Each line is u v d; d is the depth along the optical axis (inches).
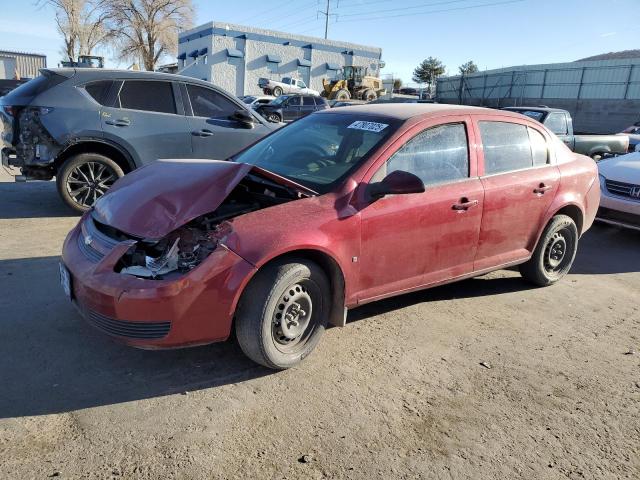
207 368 134.5
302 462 103.5
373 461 105.0
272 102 1021.8
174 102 279.3
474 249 170.6
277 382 130.1
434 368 141.7
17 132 253.1
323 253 133.0
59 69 261.7
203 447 106.0
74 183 262.2
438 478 102.0
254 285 124.4
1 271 186.9
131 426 110.8
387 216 144.1
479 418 121.2
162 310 116.6
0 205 282.5
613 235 313.4
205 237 124.6
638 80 1140.5
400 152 151.1
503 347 156.5
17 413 112.4
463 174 165.6
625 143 528.4
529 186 181.9
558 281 217.2
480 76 1508.4
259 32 1776.6
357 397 126.0
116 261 121.3
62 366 131.1
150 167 153.7
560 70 1291.8
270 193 148.7
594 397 133.1
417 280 158.6
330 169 149.5
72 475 96.5
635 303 200.4
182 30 1952.5
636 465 109.4
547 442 114.7
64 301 165.9
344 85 1626.5
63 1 1815.9
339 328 161.2
